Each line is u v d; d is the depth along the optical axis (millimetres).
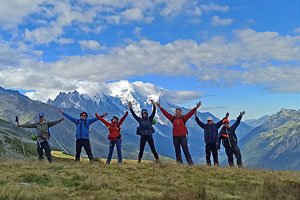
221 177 14648
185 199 9883
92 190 11359
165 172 15375
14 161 18297
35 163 17234
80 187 11578
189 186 12422
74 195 10367
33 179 12594
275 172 17594
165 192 10742
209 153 20641
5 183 11477
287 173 17516
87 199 9734
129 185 12055
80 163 18359
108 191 11008
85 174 13688
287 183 13062
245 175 15367
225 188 12133
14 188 10031
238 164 20703
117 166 17156
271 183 12500
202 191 10711
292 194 10961
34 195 9438
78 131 19531
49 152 19062
